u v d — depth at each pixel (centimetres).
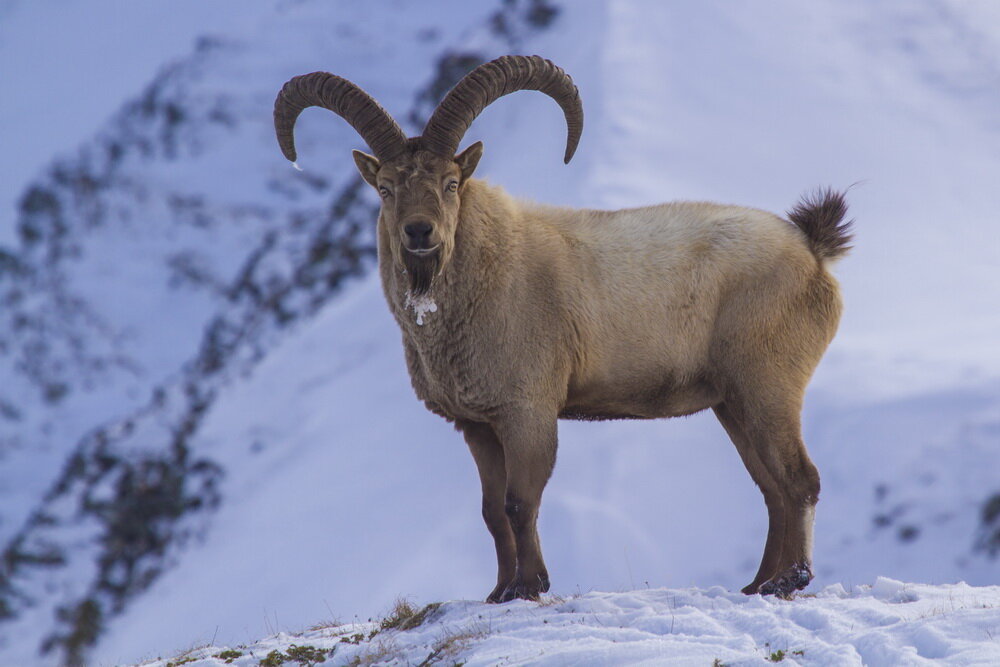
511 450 2906
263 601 10706
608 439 10169
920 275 17112
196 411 19625
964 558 8231
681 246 3069
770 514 3105
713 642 2267
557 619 2561
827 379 11506
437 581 9294
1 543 17512
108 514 16475
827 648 2139
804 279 3045
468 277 2909
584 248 3062
